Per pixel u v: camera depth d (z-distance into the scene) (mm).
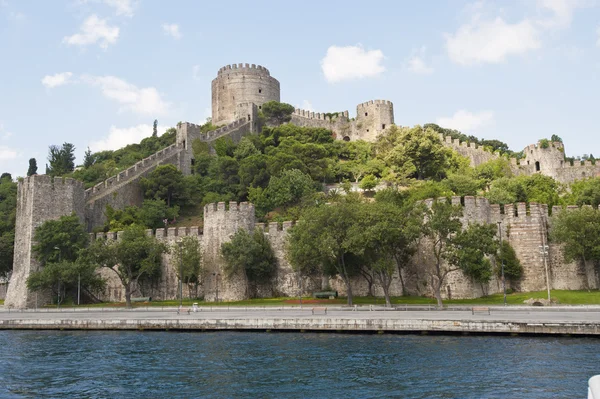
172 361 36469
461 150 133250
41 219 83688
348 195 95312
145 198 108000
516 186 101625
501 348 36719
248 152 123188
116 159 152750
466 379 29734
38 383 31688
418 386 28875
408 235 59625
